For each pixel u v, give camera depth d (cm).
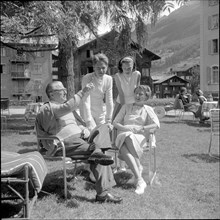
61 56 1132
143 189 434
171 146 807
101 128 448
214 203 397
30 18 308
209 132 1105
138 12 391
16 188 439
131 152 453
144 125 488
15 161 358
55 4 270
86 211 366
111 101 515
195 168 575
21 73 5100
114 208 374
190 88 6347
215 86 3756
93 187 457
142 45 809
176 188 456
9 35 702
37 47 928
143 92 485
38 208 376
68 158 446
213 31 3756
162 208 371
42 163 377
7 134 1041
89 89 409
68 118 426
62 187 456
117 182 482
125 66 504
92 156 387
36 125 411
